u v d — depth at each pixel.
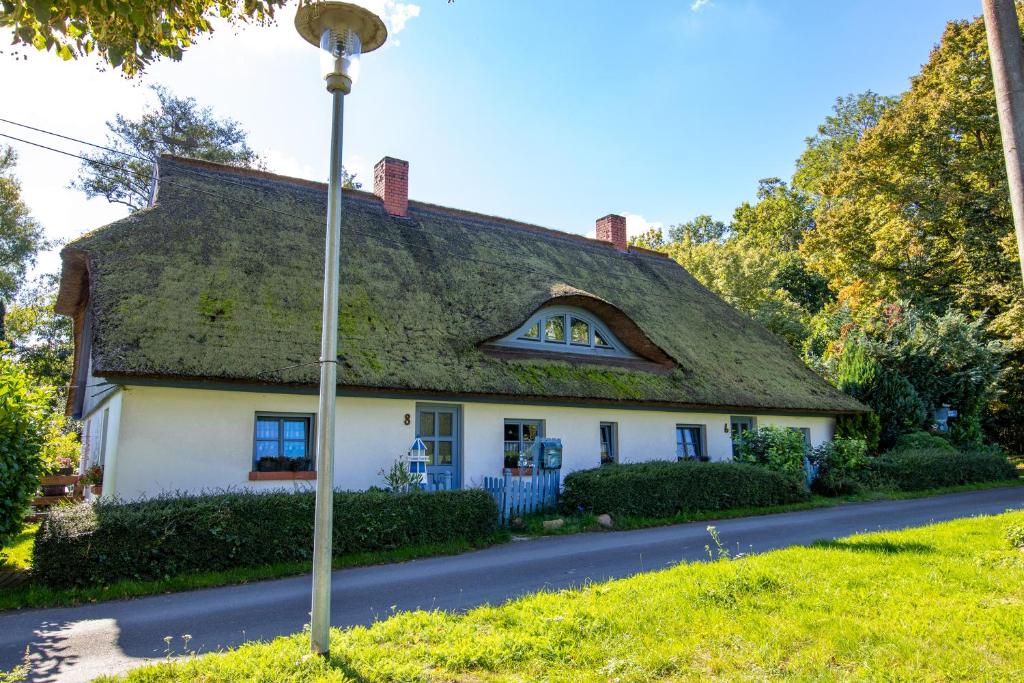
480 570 8.66
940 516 13.19
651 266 24.02
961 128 29.17
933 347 24.59
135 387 10.12
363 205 17.34
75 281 13.32
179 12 6.53
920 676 4.64
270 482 11.00
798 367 22.06
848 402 21.16
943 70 31.30
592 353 16.44
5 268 33.31
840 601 6.26
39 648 5.72
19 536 10.99
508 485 12.59
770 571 7.32
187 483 10.28
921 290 31.47
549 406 14.72
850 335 25.61
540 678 4.74
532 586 7.67
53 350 34.22
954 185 29.12
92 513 8.07
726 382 18.11
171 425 10.31
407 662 4.95
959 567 7.45
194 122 35.34
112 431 10.90
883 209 32.09
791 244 54.31
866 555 8.16
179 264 11.87
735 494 14.73
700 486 14.08
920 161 30.11
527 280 16.33
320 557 5.09
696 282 25.02
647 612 6.05
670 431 16.92
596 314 16.53
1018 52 7.04
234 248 13.03
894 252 31.92
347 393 11.70
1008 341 26.08
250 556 8.70
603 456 15.70
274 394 11.26
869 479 18.67
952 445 23.52
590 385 14.85
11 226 33.22
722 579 6.98
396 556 9.56
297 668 4.72
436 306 14.54
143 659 5.41
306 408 11.55
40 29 5.70
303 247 14.21
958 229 30.03
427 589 7.66
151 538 8.06
